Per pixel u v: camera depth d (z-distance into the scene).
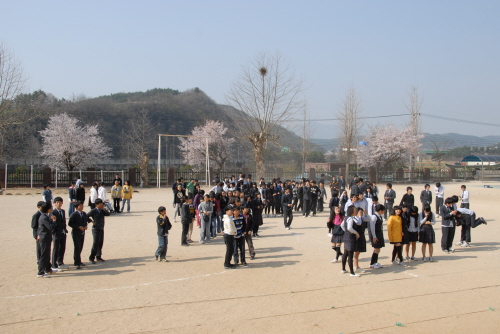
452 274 9.37
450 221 11.62
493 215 19.92
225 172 44.62
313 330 6.25
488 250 11.92
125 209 22.00
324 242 13.19
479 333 6.19
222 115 89.62
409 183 49.28
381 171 49.81
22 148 57.44
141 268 9.90
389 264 10.33
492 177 58.44
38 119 63.41
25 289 8.17
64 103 80.19
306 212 19.30
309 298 7.72
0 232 14.63
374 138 51.06
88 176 38.91
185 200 12.87
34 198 27.64
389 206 17.89
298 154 70.94
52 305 7.27
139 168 42.91
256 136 34.69
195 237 14.15
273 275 9.30
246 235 10.90
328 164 60.03
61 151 42.78
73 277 9.07
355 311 7.05
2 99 34.12
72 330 6.18
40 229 9.09
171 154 79.94
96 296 7.79
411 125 51.28
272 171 48.62
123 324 6.44
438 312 7.03
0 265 10.01
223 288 8.33
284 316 6.81
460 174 57.78
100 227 10.35
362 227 9.41
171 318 6.70
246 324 6.46
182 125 84.19
